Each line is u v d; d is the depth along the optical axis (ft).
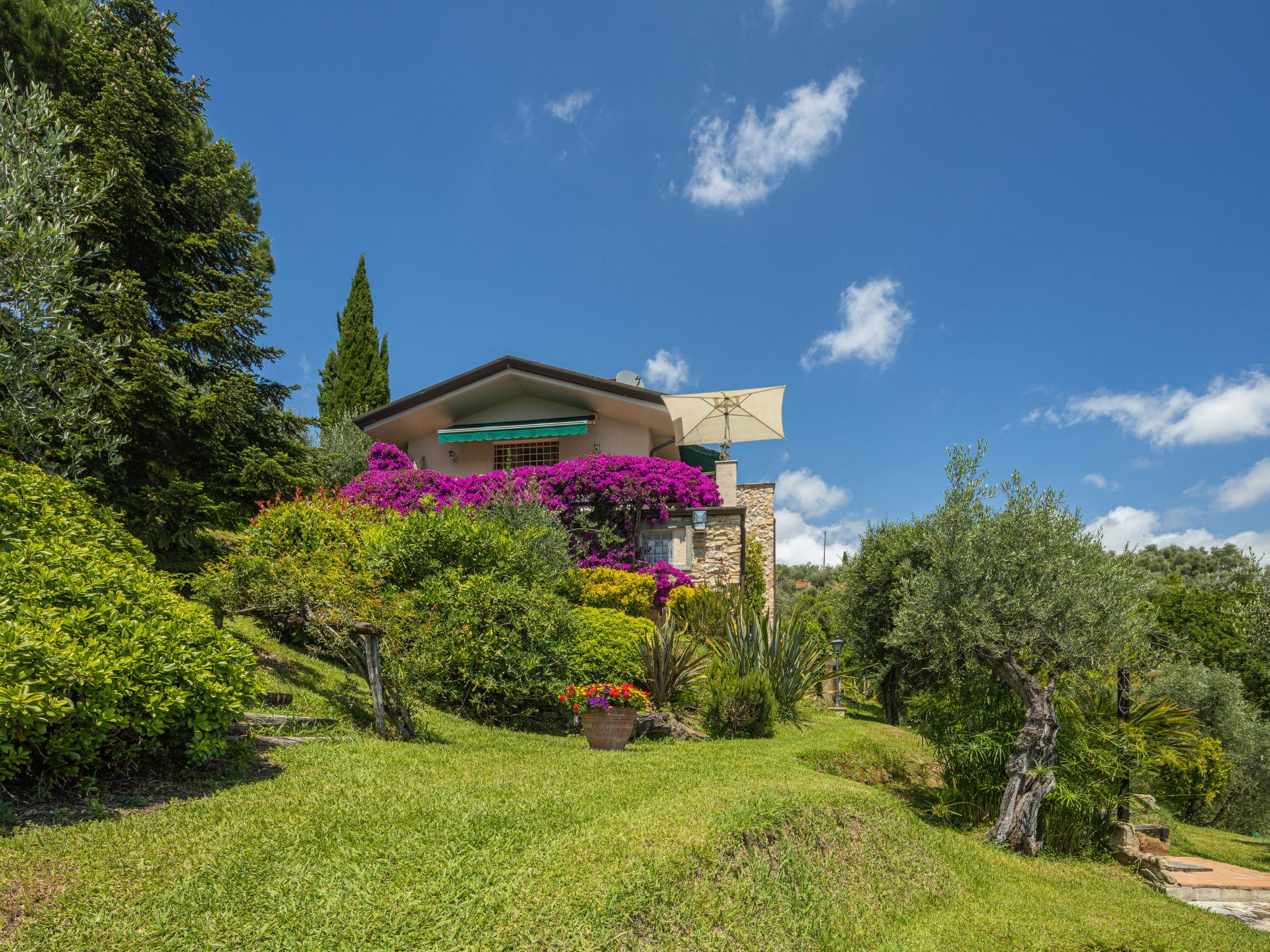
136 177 34.96
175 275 37.88
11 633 12.64
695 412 65.62
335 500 34.42
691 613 51.08
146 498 29.25
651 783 19.84
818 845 17.88
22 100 21.58
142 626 15.35
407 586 30.71
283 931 10.24
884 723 55.36
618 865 13.52
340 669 29.04
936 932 16.34
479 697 28.63
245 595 24.75
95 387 24.70
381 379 98.78
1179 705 53.26
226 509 31.40
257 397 37.14
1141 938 17.42
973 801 29.37
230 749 17.19
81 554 17.25
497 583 30.60
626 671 35.63
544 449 67.77
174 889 10.68
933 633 27.94
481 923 11.25
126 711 14.06
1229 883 26.96
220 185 40.73
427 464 69.41
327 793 15.35
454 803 15.56
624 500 58.08
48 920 9.47
